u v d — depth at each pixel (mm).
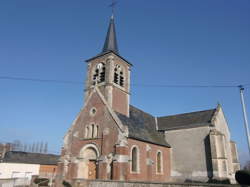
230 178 33344
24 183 32812
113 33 34719
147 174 26938
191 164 31656
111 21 35781
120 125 25219
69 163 27938
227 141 36406
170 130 35281
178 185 17094
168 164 32469
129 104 32875
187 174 31438
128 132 25938
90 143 27109
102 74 31547
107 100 28688
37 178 34812
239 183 18172
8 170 52281
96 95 29531
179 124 35688
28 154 58219
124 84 32219
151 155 28766
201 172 30531
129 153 24969
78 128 29266
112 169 23781
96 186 21062
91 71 32781
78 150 27922
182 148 33188
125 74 33062
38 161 57375
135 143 26391
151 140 29844
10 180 30703
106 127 26438
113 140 25203
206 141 31547
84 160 27094
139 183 18766
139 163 26047
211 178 29453
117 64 32188
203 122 33219
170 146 34094
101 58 32281
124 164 23516
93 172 26000
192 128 33438
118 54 32188
